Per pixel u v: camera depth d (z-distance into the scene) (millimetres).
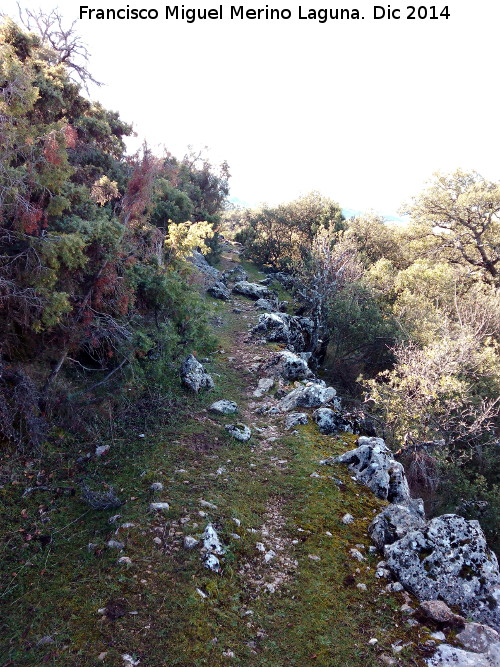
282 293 28281
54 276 6879
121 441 8016
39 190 7355
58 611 4496
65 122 8766
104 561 5148
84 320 8086
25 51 11289
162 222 25734
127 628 4316
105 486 6641
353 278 19797
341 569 5520
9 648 4105
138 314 10547
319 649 4395
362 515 6730
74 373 9273
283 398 11164
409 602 5055
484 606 4973
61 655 4016
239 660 4176
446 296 20422
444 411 11086
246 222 47531
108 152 16516
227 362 13727
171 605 4613
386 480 7535
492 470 11805
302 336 18906
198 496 6551
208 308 12766
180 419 9156
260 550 5711
